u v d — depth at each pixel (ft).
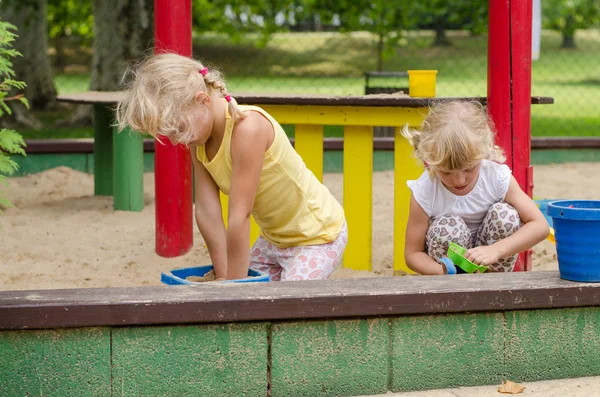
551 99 13.65
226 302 8.69
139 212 19.44
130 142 19.26
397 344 9.30
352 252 14.06
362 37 78.33
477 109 10.77
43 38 42.78
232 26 54.75
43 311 8.39
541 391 9.34
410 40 75.72
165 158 14.85
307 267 10.99
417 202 11.26
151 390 8.76
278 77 62.34
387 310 9.04
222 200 14.10
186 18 14.32
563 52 81.41
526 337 9.63
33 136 34.24
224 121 10.06
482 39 77.77
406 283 9.44
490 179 11.13
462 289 9.23
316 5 51.70
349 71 65.16
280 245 11.36
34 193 21.62
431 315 9.33
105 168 21.47
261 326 8.93
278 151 10.53
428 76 13.41
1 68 12.45
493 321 9.51
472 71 65.00
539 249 16.01
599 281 9.59
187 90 9.52
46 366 8.56
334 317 9.08
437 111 10.67
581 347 9.81
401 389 9.36
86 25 64.13
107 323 8.50
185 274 11.00
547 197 21.90
